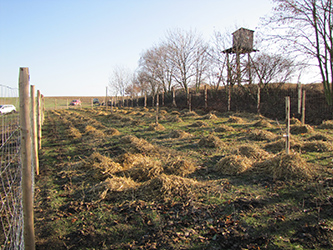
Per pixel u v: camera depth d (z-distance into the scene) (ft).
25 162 7.72
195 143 24.64
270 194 12.35
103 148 25.02
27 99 7.69
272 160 15.49
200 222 10.30
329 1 39.17
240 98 60.39
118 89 141.38
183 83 82.74
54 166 19.80
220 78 66.13
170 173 16.14
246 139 25.52
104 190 13.52
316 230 9.05
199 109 63.46
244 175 15.33
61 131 40.91
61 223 10.85
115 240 9.52
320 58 42.60
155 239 9.36
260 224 9.85
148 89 118.01
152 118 50.42
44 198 13.53
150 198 12.57
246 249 8.49
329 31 40.91
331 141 22.17
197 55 77.56
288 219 10.03
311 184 12.78
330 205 10.59
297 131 28.25
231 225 9.95
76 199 13.21
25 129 7.68
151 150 21.90
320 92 47.50
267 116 47.78
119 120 49.49
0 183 16.46
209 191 13.10
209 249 8.64
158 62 88.74
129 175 16.02
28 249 7.91
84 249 9.09
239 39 59.16
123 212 11.46
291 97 49.29
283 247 8.43
